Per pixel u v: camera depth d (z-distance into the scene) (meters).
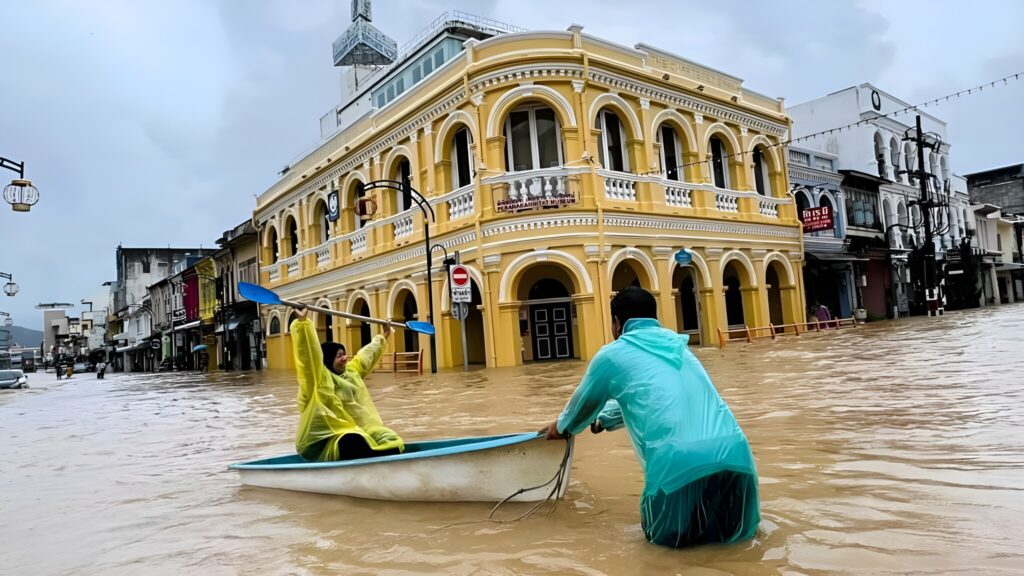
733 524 3.07
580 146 16.97
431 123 18.98
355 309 23.48
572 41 17.30
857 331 19.70
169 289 51.69
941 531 3.07
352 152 22.81
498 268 16.64
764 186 23.70
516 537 3.47
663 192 18.78
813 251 25.19
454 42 22.64
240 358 36.47
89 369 71.19
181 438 8.67
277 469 5.06
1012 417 5.48
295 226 29.48
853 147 32.38
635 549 3.14
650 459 3.04
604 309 16.48
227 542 3.85
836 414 6.27
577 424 3.53
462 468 4.11
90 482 6.08
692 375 3.17
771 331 19.89
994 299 44.53
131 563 3.62
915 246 33.12
